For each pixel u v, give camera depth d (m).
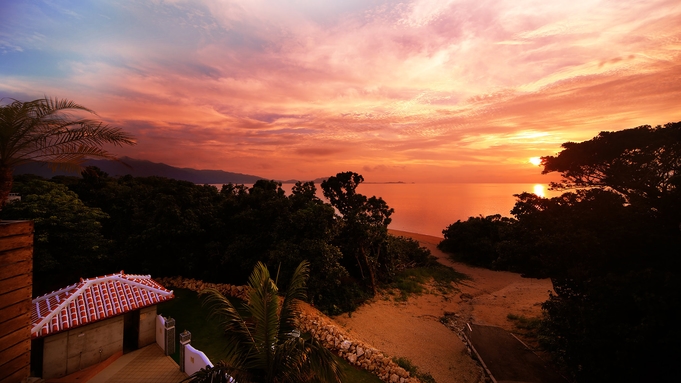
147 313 13.35
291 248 19.92
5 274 6.75
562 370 15.13
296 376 7.45
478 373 15.20
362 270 27.00
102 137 8.30
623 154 14.83
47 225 17.03
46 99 7.46
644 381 10.25
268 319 7.96
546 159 18.20
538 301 25.55
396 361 14.78
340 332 15.98
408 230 73.38
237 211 25.36
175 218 22.83
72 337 11.20
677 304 9.67
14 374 6.84
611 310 11.15
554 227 14.97
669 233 12.57
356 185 39.44
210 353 13.15
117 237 24.73
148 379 11.02
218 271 23.41
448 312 23.41
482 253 39.75
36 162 7.73
